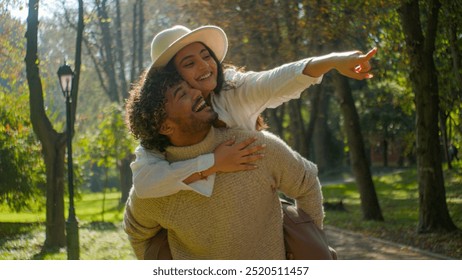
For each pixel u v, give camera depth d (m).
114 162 28.80
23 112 23.72
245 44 17.78
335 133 56.00
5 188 23.55
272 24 17.64
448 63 17.77
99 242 16.94
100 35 36.12
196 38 3.26
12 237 18.16
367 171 21.78
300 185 3.42
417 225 17.75
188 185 3.20
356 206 29.14
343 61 3.08
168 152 3.30
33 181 24.16
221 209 3.25
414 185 36.41
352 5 15.59
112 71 36.62
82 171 29.69
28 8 15.42
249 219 3.29
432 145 16.19
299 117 21.97
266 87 3.29
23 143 23.78
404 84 20.27
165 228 3.48
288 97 3.32
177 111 3.15
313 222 3.52
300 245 3.40
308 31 16.83
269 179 3.33
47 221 16.28
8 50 22.23
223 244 3.30
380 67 17.88
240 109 3.38
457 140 25.23
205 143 3.25
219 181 3.23
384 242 16.09
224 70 3.55
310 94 22.42
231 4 17.72
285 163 3.35
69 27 29.88
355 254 14.24
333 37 16.75
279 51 17.48
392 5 15.59
